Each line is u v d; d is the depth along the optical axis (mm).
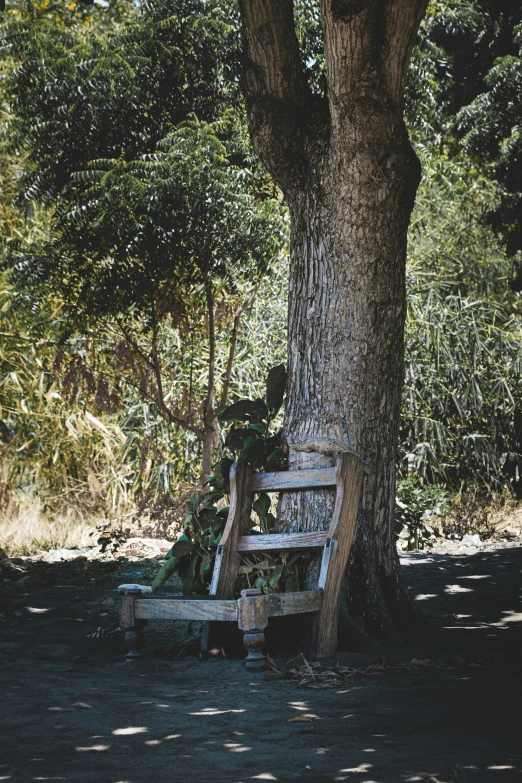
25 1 14281
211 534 6180
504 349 15500
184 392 13211
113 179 9594
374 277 6180
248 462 6238
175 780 3395
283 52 6246
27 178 10656
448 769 3410
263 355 14047
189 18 10242
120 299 10578
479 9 15117
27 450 14195
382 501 6230
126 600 5629
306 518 6051
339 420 6141
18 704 4535
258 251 10203
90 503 13844
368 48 5840
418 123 11438
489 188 18188
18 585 8703
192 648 5918
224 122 10375
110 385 13250
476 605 7512
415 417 14703
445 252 17594
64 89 10047
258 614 5184
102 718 4273
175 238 10094
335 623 5590
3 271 12570
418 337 15008
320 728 4055
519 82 14336
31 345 14039
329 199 6211
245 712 4359
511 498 14883
